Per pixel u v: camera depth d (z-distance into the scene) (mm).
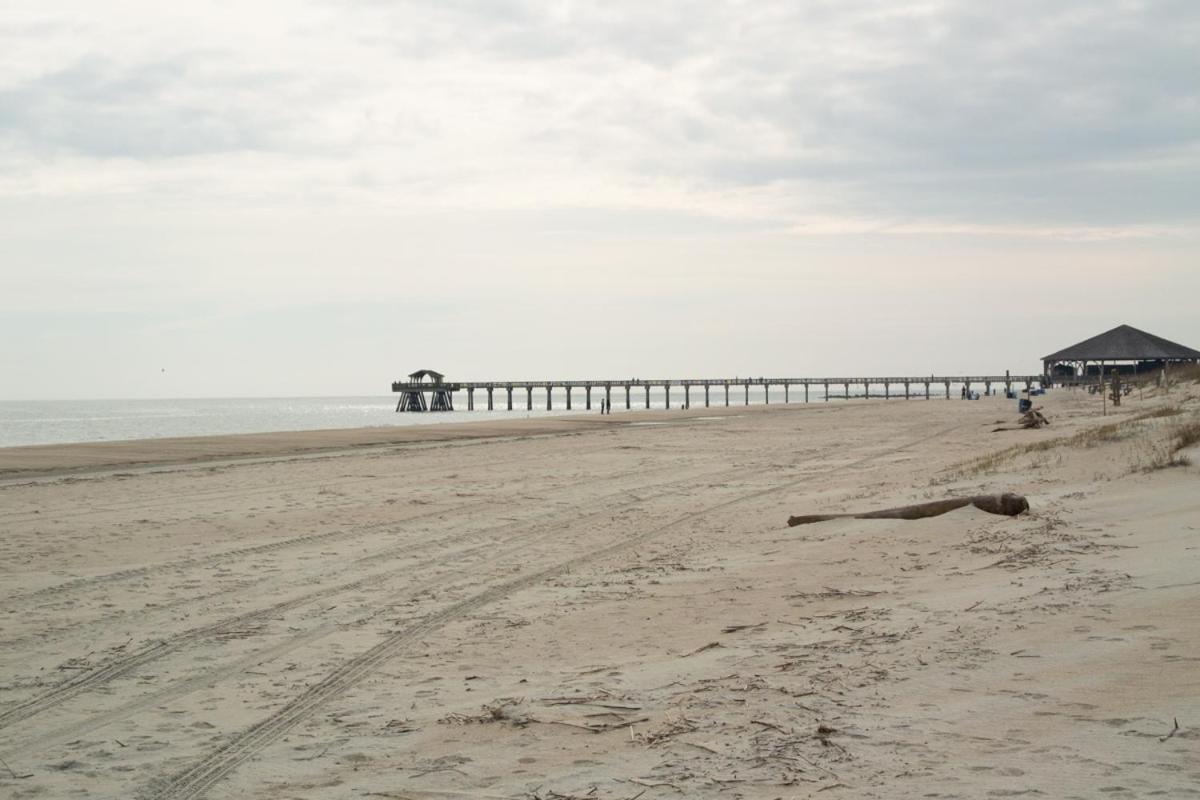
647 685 7180
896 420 55125
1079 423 39062
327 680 8055
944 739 5484
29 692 7879
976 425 47969
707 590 11039
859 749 5441
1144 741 5168
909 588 10180
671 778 5266
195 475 25188
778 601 10156
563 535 15961
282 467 27484
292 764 6047
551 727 6355
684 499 20375
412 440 39344
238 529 16594
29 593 11672
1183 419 26766
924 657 7199
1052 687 6211
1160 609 7809
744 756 5492
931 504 14719
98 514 18219
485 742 6180
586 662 8203
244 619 10352
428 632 9680
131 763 6180
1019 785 4730
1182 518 12117
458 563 13562
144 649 9180
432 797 5309
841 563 12008
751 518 17172
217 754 6301
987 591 9430
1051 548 11266
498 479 24625
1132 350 101312
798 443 37062
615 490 22188
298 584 12172
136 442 36781
